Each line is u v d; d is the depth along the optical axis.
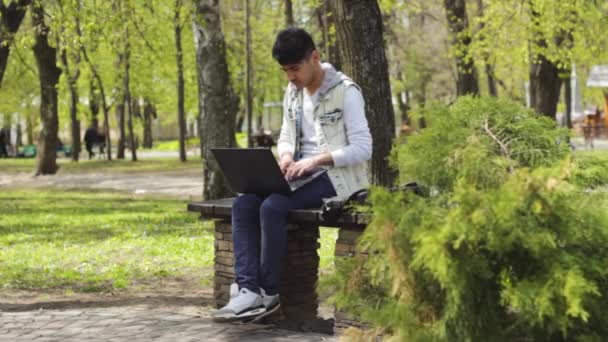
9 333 6.37
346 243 5.56
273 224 5.72
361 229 5.47
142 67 40.91
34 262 11.58
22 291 9.10
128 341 5.94
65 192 25.80
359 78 9.20
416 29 44.91
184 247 12.84
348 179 5.85
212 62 17.14
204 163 17.39
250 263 5.75
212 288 9.10
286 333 5.95
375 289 4.07
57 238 14.47
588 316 3.28
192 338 5.92
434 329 3.61
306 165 5.73
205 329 6.17
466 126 4.05
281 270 6.11
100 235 14.75
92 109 54.72
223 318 5.66
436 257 3.37
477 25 25.30
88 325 6.52
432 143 3.92
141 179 30.47
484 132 4.00
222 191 17.22
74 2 12.36
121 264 11.18
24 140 97.56
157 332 6.16
